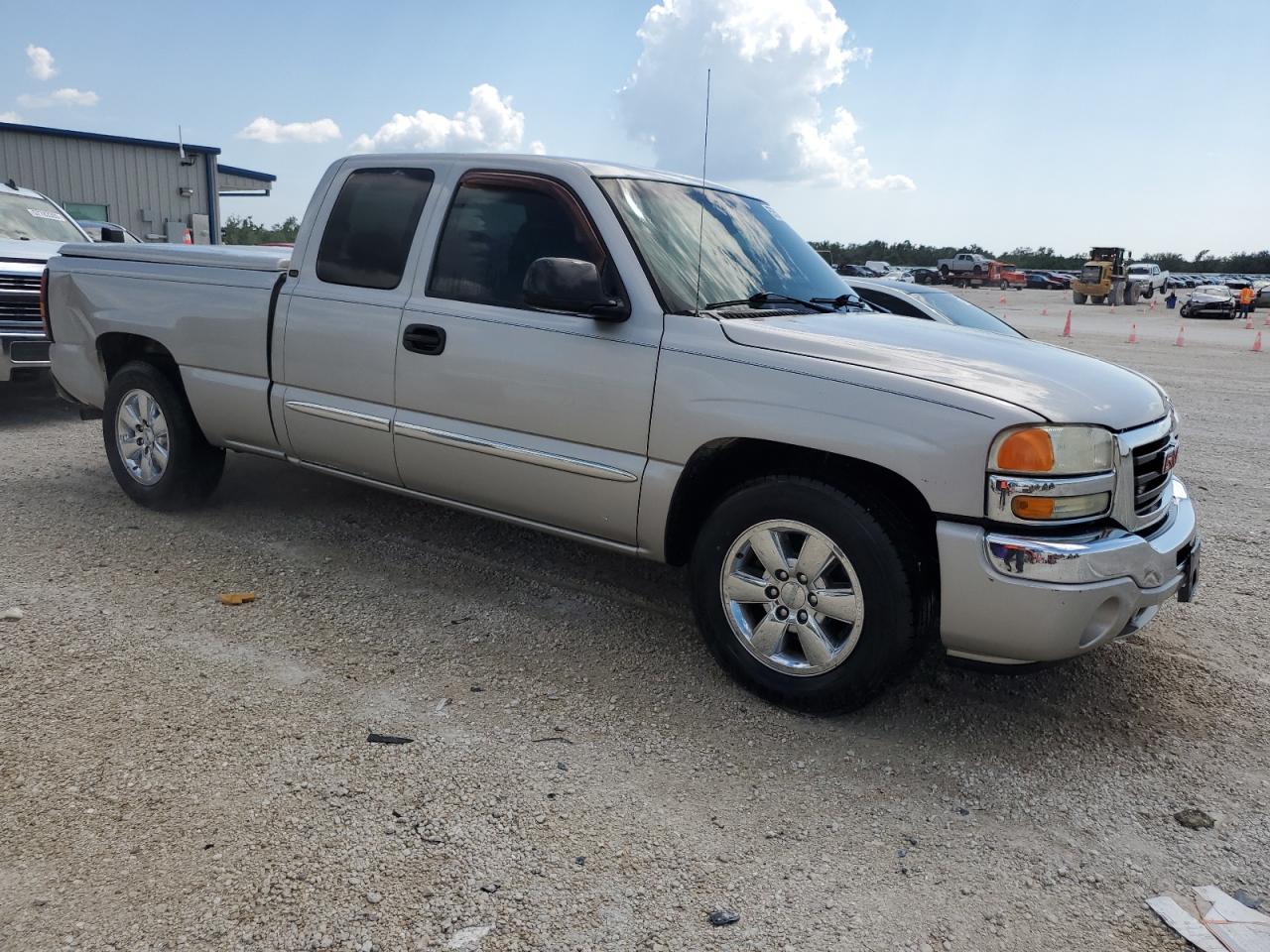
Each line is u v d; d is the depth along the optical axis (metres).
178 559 4.74
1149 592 3.23
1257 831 2.93
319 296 4.54
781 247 4.53
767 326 3.58
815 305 4.12
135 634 3.88
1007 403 3.08
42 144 26.27
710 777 3.08
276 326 4.68
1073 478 3.05
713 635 3.67
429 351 4.16
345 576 4.62
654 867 2.62
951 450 3.07
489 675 3.69
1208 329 28.47
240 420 4.92
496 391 3.99
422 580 4.61
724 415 3.45
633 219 3.87
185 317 5.02
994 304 43.59
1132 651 4.20
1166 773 3.24
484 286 4.10
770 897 2.53
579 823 2.79
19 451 6.84
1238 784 3.18
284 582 4.51
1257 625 4.54
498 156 4.21
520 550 5.07
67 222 9.88
